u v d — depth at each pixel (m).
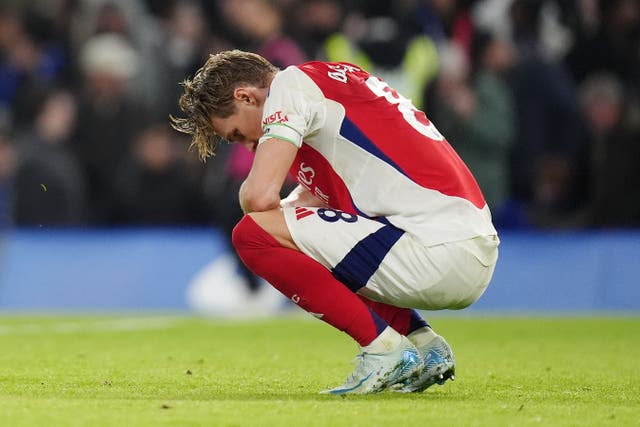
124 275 41.34
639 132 45.53
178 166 45.50
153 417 11.49
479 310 40.94
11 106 45.28
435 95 42.22
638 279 40.72
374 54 41.00
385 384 14.14
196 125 14.95
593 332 29.17
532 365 19.69
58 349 22.94
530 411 12.48
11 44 46.44
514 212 43.72
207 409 12.18
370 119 14.20
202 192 45.31
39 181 43.34
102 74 45.28
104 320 34.03
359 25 43.34
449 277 14.07
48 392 14.45
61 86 46.75
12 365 18.78
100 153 45.25
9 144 43.91
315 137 14.26
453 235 13.98
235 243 14.09
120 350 22.86
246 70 14.58
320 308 14.02
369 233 13.98
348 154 14.20
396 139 14.18
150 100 46.31
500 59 44.09
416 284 14.06
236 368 18.69
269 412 11.97
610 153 45.38
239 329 30.31
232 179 38.31
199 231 41.88
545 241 41.56
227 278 40.38
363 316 14.02
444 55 43.12
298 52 39.66
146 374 17.34
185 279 41.06
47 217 43.41
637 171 45.25
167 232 41.91
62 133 44.62
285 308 40.50
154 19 47.44
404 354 14.12
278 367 18.98
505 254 41.50
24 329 29.50
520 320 34.69
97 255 41.59
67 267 41.38
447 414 12.01
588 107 46.34
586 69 48.03
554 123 45.56
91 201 45.38
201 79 14.70
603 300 40.72
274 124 13.96
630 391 15.34
